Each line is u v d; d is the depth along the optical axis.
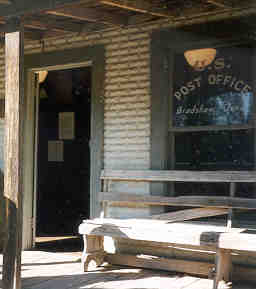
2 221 6.81
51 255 6.40
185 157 5.59
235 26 5.18
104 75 6.11
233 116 5.27
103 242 5.79
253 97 5.13
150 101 5.75
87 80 8.44
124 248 5.84
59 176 9.00
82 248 6.96
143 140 5.80
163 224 5.14
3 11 4.52
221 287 4.75
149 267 5.46
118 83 6.01
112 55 6.05
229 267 4.93
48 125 8.95
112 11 5.50
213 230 4.73
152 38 5.73
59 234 8.23
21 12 4.40
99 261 5.65
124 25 5.69
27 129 6.70
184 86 5.59
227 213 5.02
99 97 6.12
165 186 5.60
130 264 5.60
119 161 5.97
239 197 5.18
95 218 6.04
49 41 6.56
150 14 5.49
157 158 5.65
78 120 8.73
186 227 4.91
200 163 5.49
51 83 8.66
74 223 8.94
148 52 5.79
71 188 8.94
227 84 5.32
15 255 4.33
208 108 5.44
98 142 6.10
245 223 5.09
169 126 5.67
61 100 8.81
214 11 5.27
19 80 4.38
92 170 6.14
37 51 6.66
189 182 5.55
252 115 5.14
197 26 5.43
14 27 4.44
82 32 6.10
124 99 5.95
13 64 4.41
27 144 6.70
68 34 6.32
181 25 5.53
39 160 8.92
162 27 5.68
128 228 5.05
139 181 5.76
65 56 6.41
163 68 5.65
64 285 4.84
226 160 5.32
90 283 4.92
